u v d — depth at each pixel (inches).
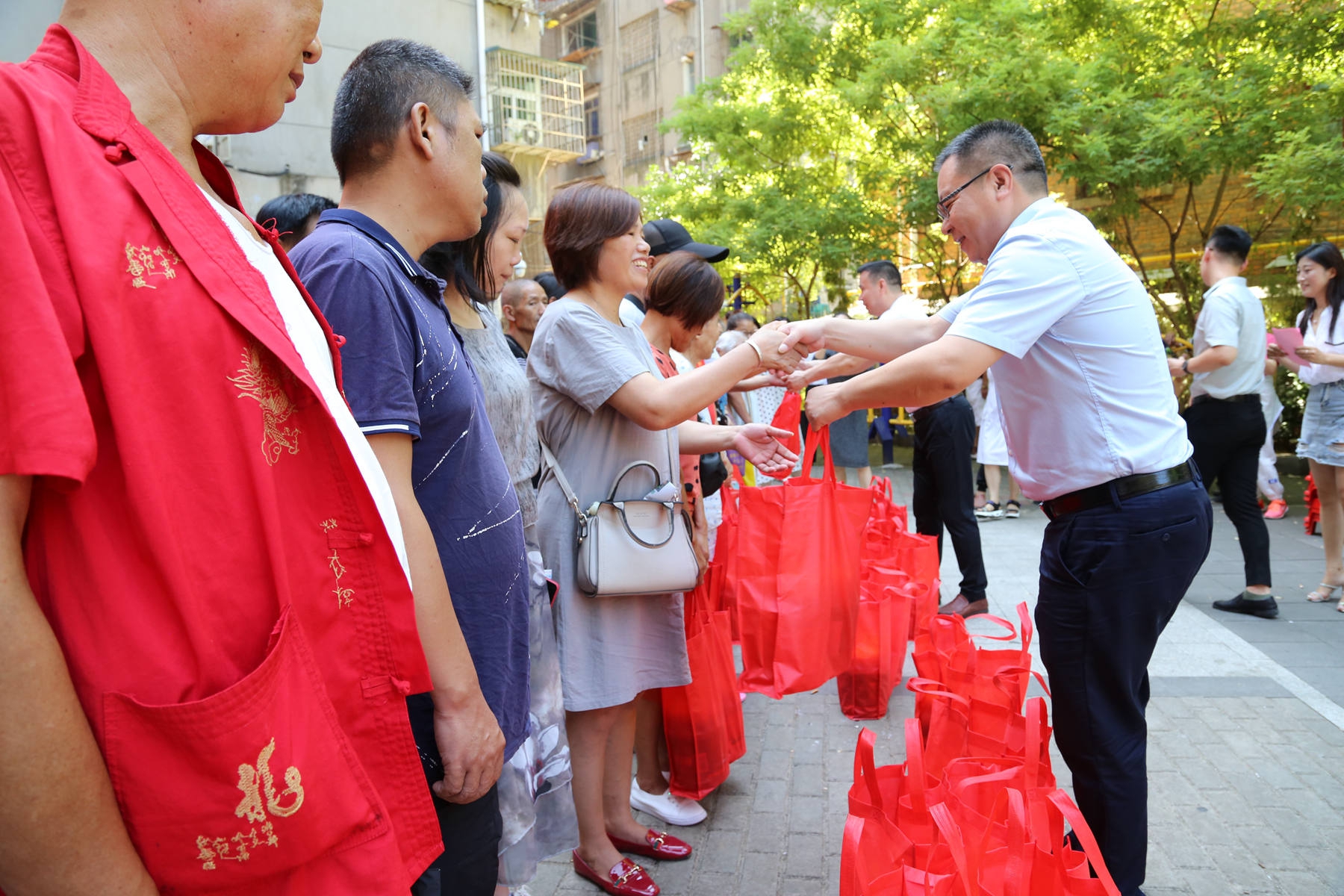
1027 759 76.2
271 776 35.1
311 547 41.2
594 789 102.0
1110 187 394.6
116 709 32.7
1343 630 186.7
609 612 99.0
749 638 113.4
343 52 412.2
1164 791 121.9
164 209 35.9
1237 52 373.4
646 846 108.7
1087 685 88.8
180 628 34.6
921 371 86.4
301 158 402.3
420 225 63.7
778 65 511.8
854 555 113.8
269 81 42.4
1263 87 350.6
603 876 101.7
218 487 36.3
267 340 37.8
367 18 418.9
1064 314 84.9
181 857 33.7
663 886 103.6
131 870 32.2
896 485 427.2
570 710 97.6
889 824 71.0
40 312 30.7
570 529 98.3
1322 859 105.0
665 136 1003.9
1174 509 86.2
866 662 149.6
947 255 510.0
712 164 593.3
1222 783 123.6
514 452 83.8
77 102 34.7
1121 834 88.1
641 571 95.6
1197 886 100.3
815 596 110.2
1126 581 86.4
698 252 144.5
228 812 34.0
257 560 37.4
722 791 127.3
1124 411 86.0
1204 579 231.0
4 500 29.9
